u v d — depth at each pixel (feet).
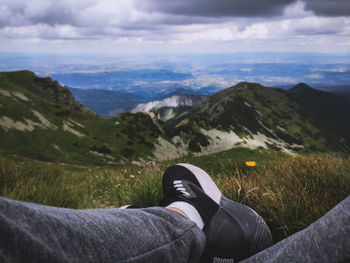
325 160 8.89
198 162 13.99
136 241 2.44
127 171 16.42
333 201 5.73
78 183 17.25
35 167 16.99
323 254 1.89
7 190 10.69
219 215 4.21
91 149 300.20
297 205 5.73
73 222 2.00
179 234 2.96
